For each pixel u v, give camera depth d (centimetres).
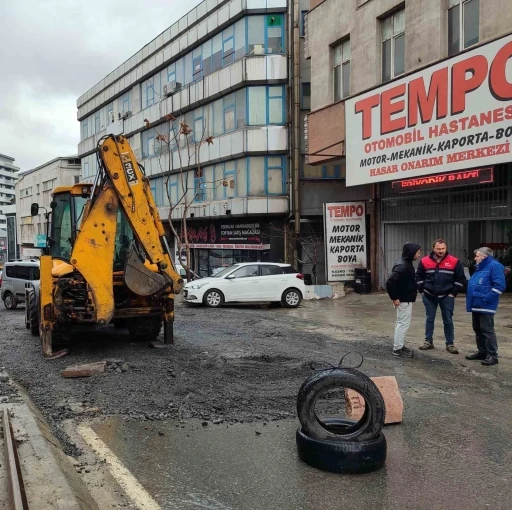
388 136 1534
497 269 773
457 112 1295
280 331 1139
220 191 2786
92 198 841
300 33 2417
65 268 905
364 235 1941
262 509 366
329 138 1875
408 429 520
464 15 1371
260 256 2619
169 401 611
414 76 1430
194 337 1057
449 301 875
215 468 434
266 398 617
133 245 867
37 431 464
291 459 452
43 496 341
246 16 2531
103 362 778
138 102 3603
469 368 764
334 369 450
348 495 386
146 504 372
